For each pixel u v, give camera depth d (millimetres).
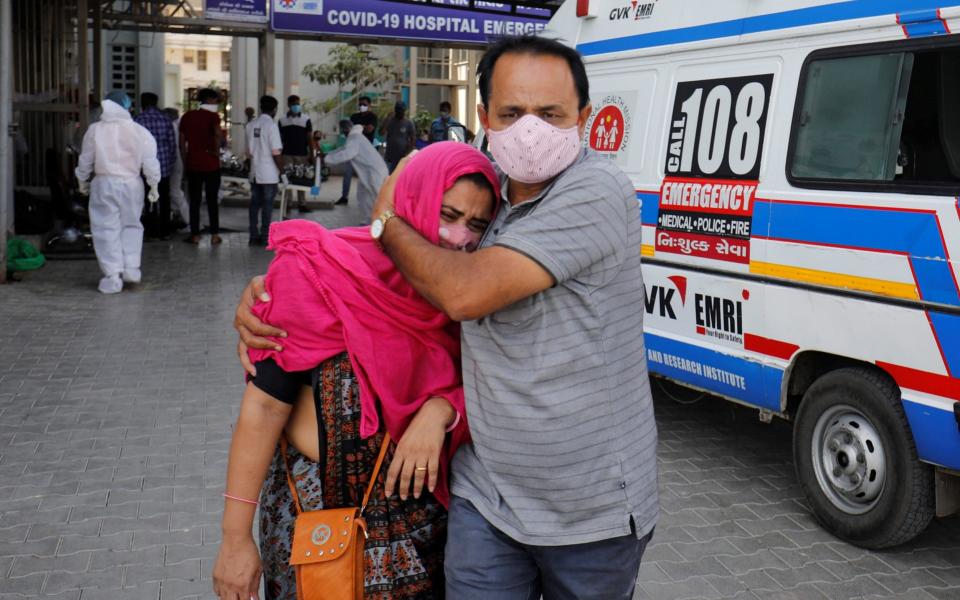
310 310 2047
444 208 2021
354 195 21438
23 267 10094
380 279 2084
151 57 23125
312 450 2164
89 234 12312
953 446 3801
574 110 1995
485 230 2104
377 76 28109
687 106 5211
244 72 26500
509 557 2143
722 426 6113
